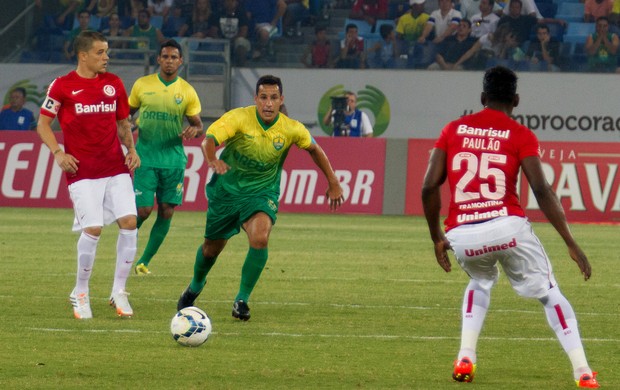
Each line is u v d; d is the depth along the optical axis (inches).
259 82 764.6
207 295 943.7
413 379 575.2
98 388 538.3
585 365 546.3
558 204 543.5
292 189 2042.3
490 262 559.5
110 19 2559.1
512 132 555.2
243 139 766.5
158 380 560.7
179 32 2583.7
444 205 1975.9
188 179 2030.0
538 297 557.6
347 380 569.6
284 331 741.3
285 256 1310.3
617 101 2372.0
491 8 2527.1
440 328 770.2
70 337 698.8
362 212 2032.5
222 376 574.9
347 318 814.5
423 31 2522.1
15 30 2571.4
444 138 567.2
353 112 2192.4
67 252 1301.7
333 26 2642.7
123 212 790.5
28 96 2405.3
